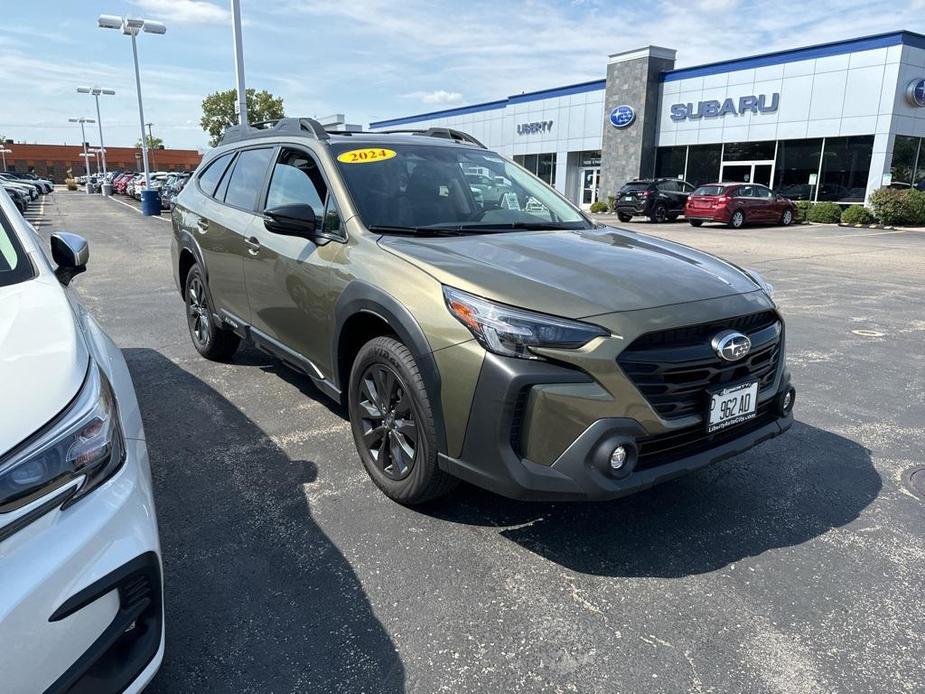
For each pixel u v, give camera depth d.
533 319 2.46
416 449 2.92
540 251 3.11
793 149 25.28
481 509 3.18
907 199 21.62
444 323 2.65
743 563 2.80
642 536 2.99
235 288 4.48
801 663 2.23
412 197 3.64
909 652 2.29
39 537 1.54
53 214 28.27
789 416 3.15
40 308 2.13
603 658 2.24
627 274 2.87
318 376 3.63
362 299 3.03
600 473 2.45
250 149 4.66
